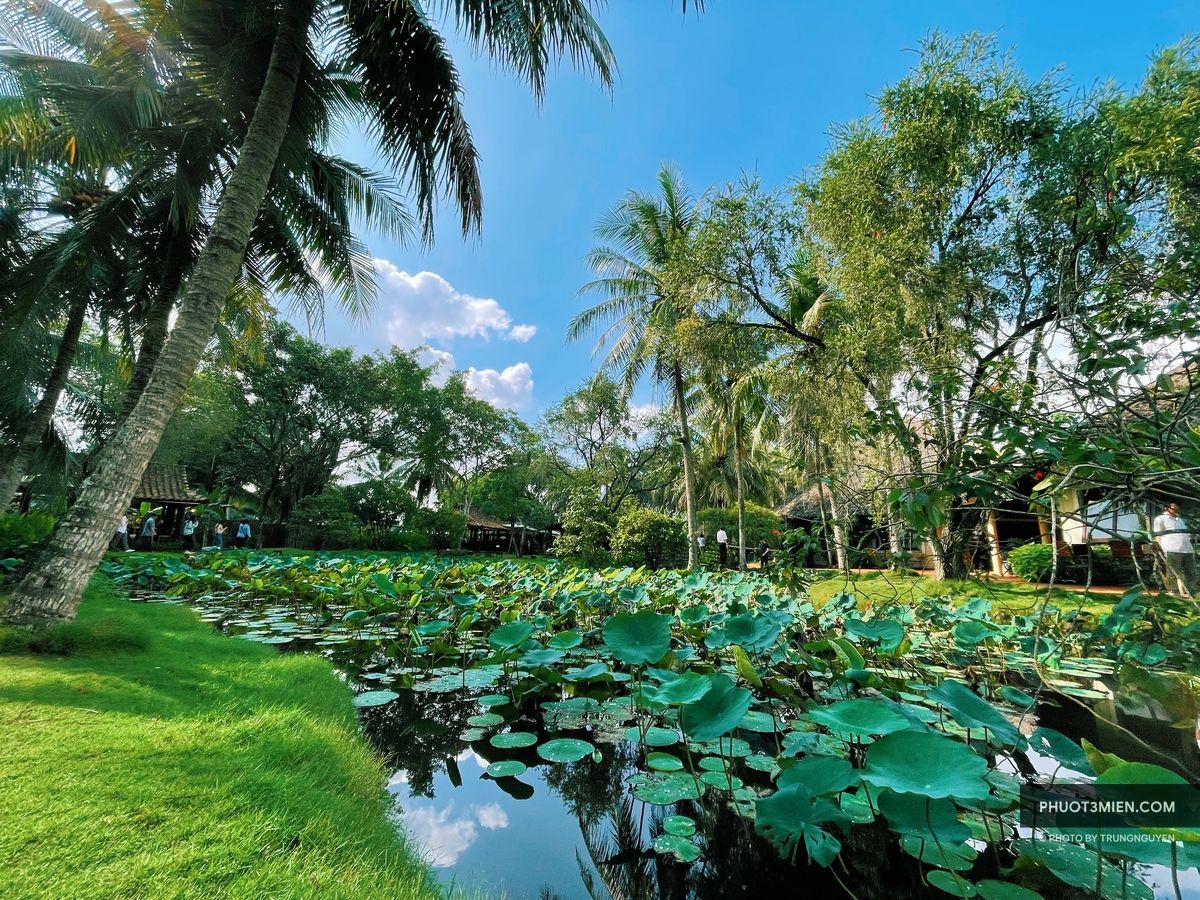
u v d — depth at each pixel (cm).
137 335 838
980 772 126
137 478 363
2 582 482
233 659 338
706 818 212
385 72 508
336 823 160
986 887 156
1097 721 290
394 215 747
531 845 198
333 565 936
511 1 415
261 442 1823
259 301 791
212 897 116
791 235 848
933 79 646
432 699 350
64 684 248
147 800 153
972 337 594
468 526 2845
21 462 687
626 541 1338
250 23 473
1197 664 182
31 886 113
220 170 624
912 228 645
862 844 193
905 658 408
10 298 658
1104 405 189
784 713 324
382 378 2084
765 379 1025
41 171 663
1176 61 573
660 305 1177
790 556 385
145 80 492
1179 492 175
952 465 206
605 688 383
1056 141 617
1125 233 232
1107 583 641
